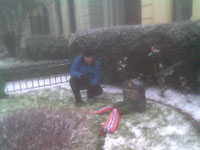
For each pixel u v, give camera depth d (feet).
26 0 30.22
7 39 36.68
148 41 14.21
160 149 8.23
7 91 17.69
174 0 18.60
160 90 14.78
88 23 31.60
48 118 9.68
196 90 13.41
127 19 28.12
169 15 18.70
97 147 8.54
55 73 23.17
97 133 9.70
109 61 17.11
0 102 15.23
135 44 14.82
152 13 20.27
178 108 12.12
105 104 13.76
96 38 17.38
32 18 42.86
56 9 44.34
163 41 13.58
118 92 16.42
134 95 11.99
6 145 7.91
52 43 33.45
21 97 16.39
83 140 9.02
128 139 9.09
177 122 10.39
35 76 23.16
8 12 30.94
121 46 15.74
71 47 19.65
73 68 13.78
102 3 31.76
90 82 13.87
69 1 39.99
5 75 21.72
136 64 15.53
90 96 14.46
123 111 11.75
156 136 9.21
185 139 8.83
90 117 11.49
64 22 42.60
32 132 8.52
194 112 11.23
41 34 46.03
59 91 17.66
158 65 14.83
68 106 13.67
